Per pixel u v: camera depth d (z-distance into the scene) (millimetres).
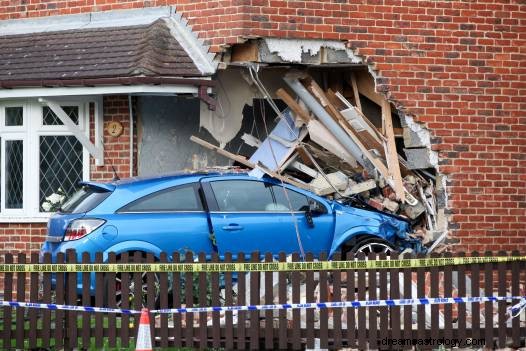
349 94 50781
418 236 47219
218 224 41344
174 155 49969
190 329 34188
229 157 48781
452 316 36156
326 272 34500
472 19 48844
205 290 34469
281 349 34406
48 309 34406
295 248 42375
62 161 50781
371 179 48219
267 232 42031
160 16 50062
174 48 48281
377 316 35094
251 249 41781
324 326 34219
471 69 48781
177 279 34500
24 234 50875
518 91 49156
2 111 51562
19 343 34531
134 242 40062
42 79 48188
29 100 50969
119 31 50156
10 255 34625
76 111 50531
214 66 47656
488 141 48781
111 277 34625
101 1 51906
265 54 47312
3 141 51531
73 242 39688
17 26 54031
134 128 50000
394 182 47469
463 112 48594
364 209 46250
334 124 48531
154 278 34688
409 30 48281
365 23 47938
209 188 41812
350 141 48531
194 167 49812
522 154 49031
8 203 51469
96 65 48094
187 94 47938
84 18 52281
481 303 37781
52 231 41094
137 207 40688
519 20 49312
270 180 42812
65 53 49875
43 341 34406
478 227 48375
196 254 40875
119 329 34562
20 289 34656
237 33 47000
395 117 50094
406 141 48688
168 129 49969
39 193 50969
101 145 50250
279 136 49250
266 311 34125
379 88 48062
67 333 34469
